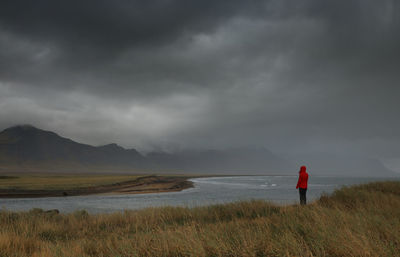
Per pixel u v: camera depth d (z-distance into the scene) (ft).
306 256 18.21
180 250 21.21
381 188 63.26
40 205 113.50
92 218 45.96
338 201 44.91
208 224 33.32
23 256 23.29
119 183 278.67
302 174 47.16
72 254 22.30
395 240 19.81
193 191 211.00
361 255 17.60
